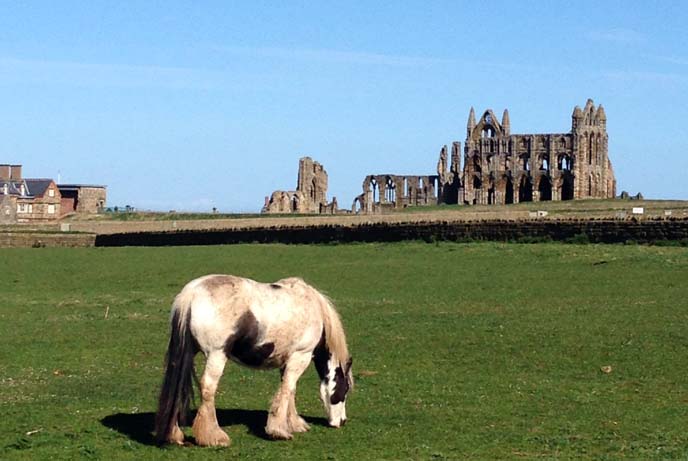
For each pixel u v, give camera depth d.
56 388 31.27
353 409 28.20
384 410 28.09
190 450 23.61
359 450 23.88
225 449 23.80
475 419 27.03
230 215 159.25
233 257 75.12
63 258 79.06
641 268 58.50
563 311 45.66
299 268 67.25
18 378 32.88
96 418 26.83
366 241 82.69
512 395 30.05
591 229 72.62
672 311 44.38
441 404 28.88
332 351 25.64
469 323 42.91
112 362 35.91
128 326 44.31
